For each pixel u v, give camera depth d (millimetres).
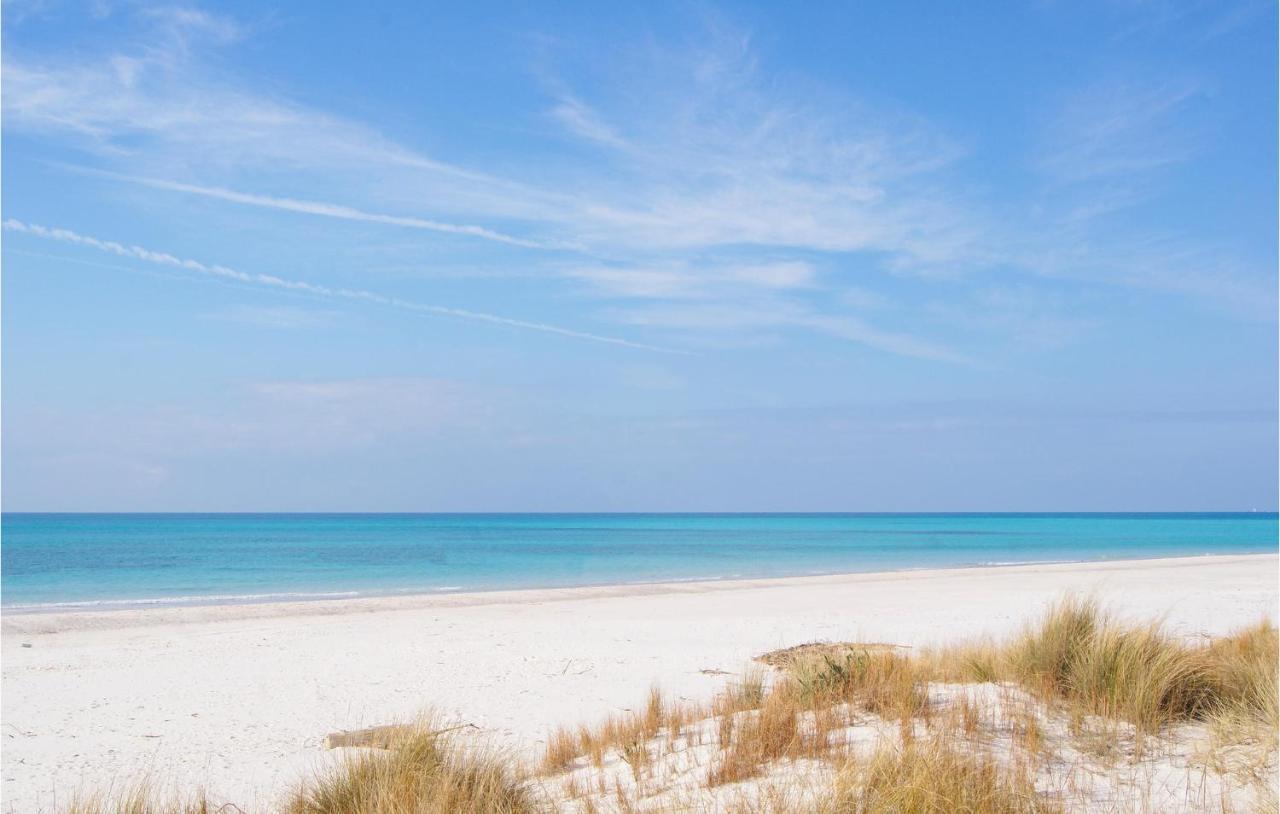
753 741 6633
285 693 12805
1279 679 6652
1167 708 7039
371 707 11719
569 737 8547
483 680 13492
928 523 185250
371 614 23781
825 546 73125
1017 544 75750
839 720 7297
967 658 9930
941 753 5223
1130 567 41625
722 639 17625
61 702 12352
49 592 32812
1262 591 26984
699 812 5273
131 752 9617
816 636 17766
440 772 6004
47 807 7645
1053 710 7090
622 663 14695
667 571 43656
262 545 74562
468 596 29266
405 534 105562
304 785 6816
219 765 8961
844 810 4723
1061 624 8711
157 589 34156
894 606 24219
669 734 7941
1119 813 4797
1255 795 4961
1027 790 4938
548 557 57375
